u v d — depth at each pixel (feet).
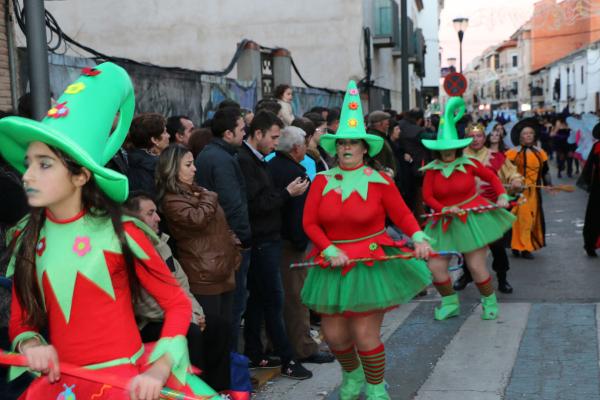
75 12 64.90
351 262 14.58
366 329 14.80
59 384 8.81
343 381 15.88
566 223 42.78
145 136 16.02
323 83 66.08
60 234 8.72
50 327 8.86
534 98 198.59
